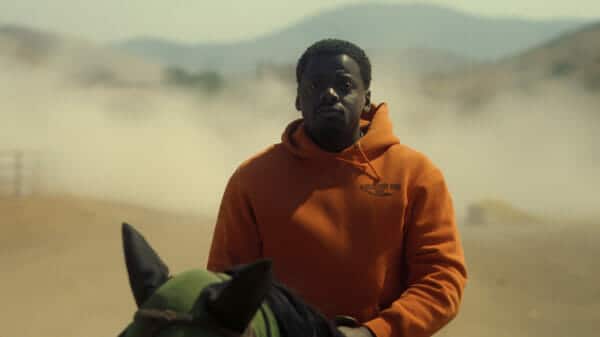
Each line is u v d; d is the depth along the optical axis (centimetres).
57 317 1903
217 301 209
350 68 344
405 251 352
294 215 347
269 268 205
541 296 2447
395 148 357
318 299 345
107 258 2538
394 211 346
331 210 346
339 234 344
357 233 345
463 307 2252
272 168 356
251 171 359
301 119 373
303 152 350
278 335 235
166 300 218
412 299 325
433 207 351
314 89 344
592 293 2466
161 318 213
